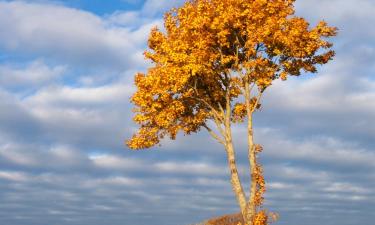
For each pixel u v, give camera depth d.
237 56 25.58
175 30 26.88
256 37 24.38
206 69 25.53
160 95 26.73
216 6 25.25
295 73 26.48
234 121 27.81
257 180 24.03
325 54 26.17
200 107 28.05
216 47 26.06
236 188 25.45
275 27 24.27
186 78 25.22
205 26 25.23
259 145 24.61
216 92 27.12
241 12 24.94
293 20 25.09
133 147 27.81
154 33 27.59
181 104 26.59
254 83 25.44
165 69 25.67
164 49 26.06
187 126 27.88
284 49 25.25
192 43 25.62
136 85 26.86
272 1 24.95
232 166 25.81
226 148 26.30
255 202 23.80
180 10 26.75
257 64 24.75
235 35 25.78
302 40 25.30
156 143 28.03
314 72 26.44
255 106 25.52
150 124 27.95
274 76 25.77
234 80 25.59
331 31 25.44
